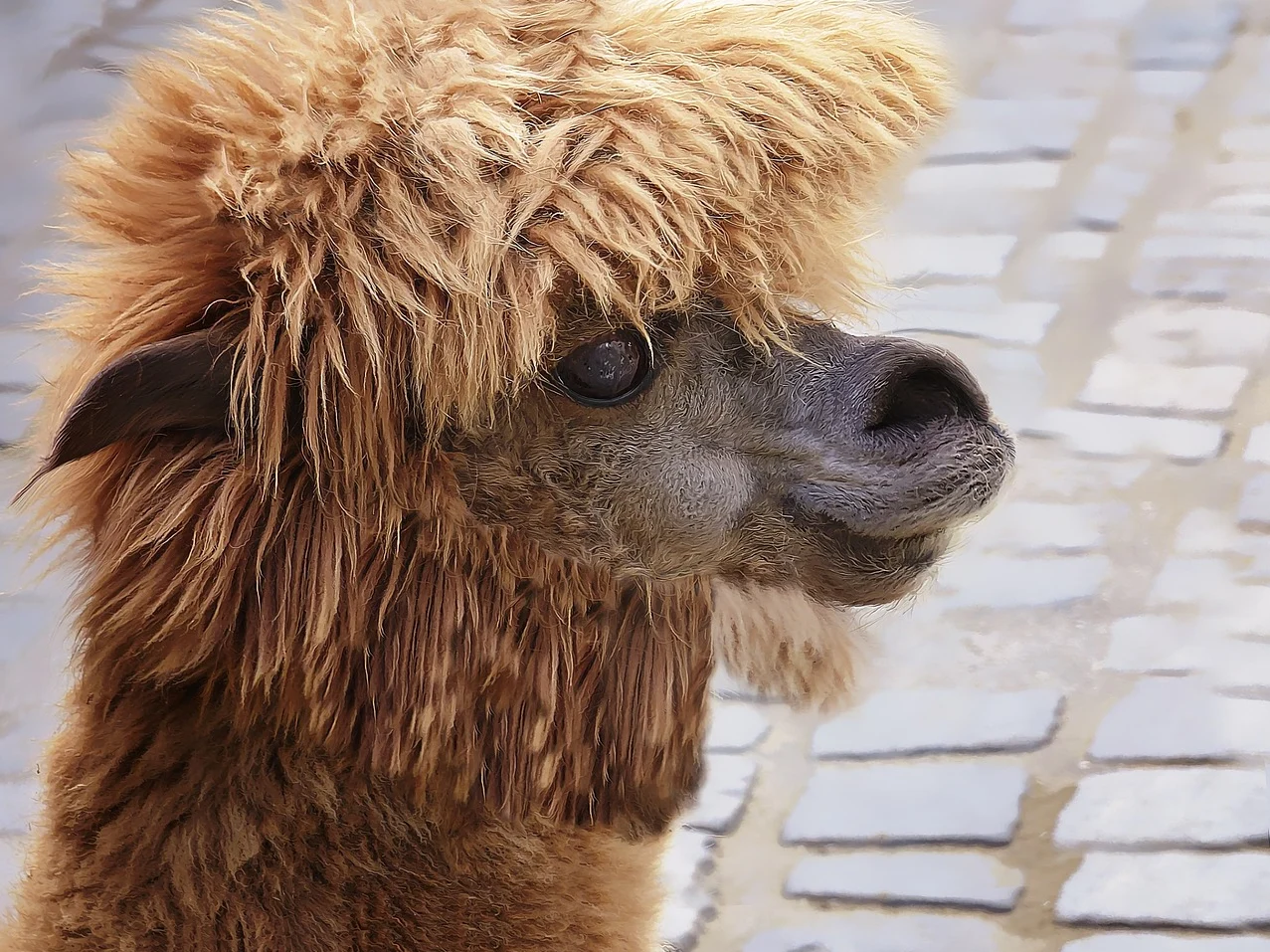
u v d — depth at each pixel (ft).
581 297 6.67
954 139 22.44
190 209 6.64
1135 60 24.07
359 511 6.72
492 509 7.01
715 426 7.25
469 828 7.16
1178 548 15.23
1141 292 19.03
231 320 6.51
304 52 6.70
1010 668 14.11
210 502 6.64
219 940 6.84
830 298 7.50
